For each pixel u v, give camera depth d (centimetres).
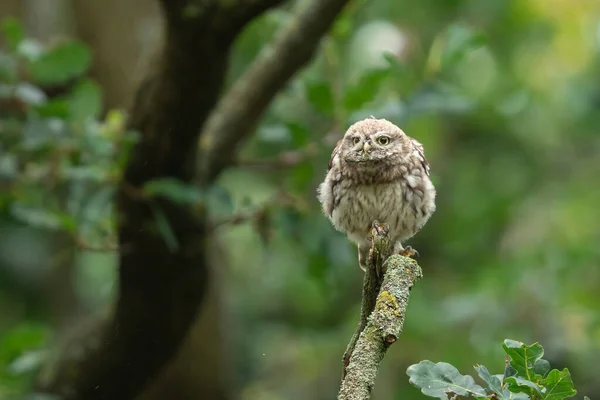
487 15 1720
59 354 1038
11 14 1368
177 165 907
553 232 1783
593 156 1877
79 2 1298
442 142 1781
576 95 1711
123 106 1286
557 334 1503
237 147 1027
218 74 852
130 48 1297
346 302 1759
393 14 1661
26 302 1606
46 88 1224
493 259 1711
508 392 531
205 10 806
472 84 1753
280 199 1066
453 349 1483
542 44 1806
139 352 977
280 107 1373
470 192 1812
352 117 1036
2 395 1023
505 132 1802
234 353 1529
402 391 1521
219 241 1296
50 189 1031
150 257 926
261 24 1379
